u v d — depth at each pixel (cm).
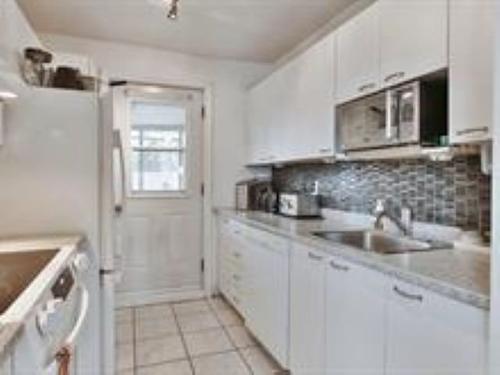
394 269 139
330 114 238
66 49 318
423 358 127
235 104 382
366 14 204
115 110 343
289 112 292
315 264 195
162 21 288
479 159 179
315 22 289
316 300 193
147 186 362
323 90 246
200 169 379
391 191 239
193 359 247
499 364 99
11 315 82
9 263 150
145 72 346
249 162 374
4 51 146
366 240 233
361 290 159
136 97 352
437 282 121
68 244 165
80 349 171
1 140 175
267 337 249
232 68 379
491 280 101
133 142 354
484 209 178
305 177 342
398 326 138
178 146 371
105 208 199
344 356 170
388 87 188
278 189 386
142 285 361
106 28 302
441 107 174
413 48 171
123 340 275
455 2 149
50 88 194
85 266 166
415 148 174
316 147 254
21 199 186
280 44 336
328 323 183
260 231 264
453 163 194
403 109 179
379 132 197
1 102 175
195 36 318
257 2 257
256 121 357
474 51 140
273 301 242
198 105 376
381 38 192
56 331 107
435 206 205
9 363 72
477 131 139
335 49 233
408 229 218
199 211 380
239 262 308
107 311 199
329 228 242
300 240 208
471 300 109
